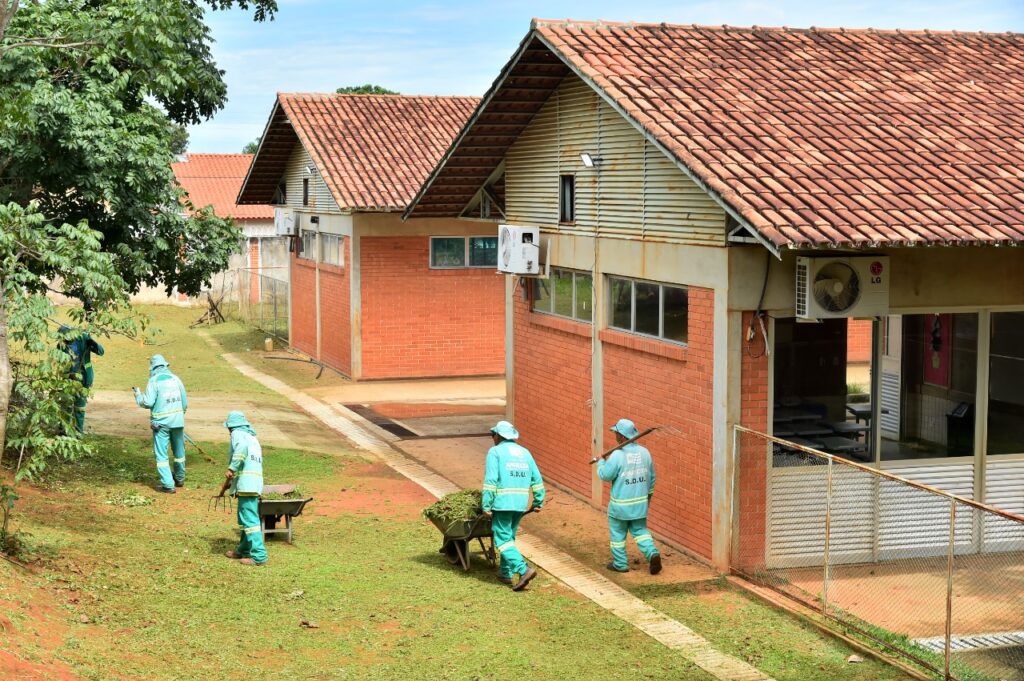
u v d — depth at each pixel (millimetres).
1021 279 13398
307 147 28547
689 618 11273
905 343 13461
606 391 15562
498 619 10977
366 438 21500
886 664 10070
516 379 18750
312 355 32312
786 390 12883
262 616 10367
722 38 16312
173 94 19047
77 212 16188
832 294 12023
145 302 44344
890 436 13484
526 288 18125
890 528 13242
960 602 11766
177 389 15719
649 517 14398
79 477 15406
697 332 13094
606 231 15320
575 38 15555
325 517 14953
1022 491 13867
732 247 12352
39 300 12789
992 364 13664
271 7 23562
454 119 31234
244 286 40531
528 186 17734
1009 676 9656
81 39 14352
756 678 9680
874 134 13680
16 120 13891
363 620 10672
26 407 11883
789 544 12867
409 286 28562
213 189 53406
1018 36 17781
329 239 30656
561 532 14727
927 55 16594
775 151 12859
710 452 12898
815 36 16891
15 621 8461
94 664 8203
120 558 11352
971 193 12461
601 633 10750
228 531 13594
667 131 12984
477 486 17312
